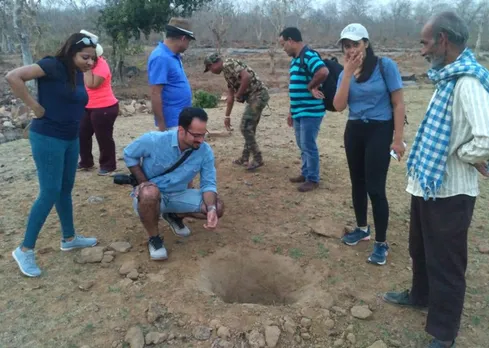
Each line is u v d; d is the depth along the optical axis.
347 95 3.78
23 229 4.58
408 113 10.44
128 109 11.62
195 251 4.21
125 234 4.47
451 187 2.81
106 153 6.00
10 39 31.11
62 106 3.49
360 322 3.35
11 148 7.52
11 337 3.14
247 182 5.84
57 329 3.22
